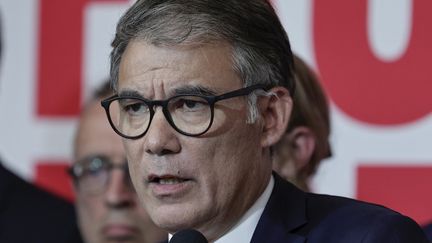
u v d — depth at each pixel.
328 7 6.14
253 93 3.42
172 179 3.33
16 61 6.71
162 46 3.32
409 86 5.99
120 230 5.79
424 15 5.98
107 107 3.46
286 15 6.21
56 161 6.67
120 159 5.85
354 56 6.08
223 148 3.35
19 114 6.70
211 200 3.35
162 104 3.29
